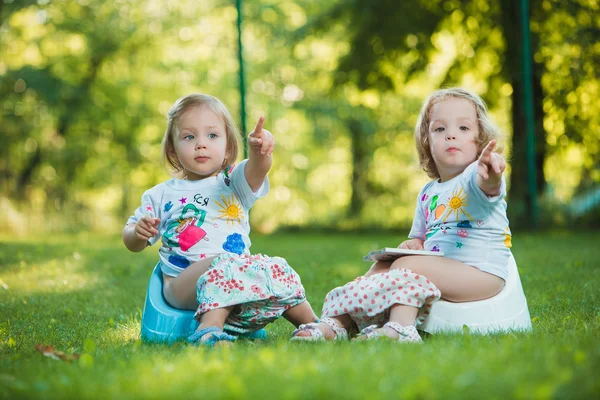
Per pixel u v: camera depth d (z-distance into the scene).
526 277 5.64
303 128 20.23
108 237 12.42
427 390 1.99
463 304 3.28
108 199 20.19
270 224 14.23
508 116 12.52
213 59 19.02
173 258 3.47
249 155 3.45
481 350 2.47
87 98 17.72
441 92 3.68
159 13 18.56
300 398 1.96
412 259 3.33
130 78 18.52
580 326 3.25
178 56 19.02
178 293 3.35
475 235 3.39
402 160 17.52
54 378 2.34
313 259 7.86
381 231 13.56
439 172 3.64
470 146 3.55
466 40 13.22
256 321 3.25
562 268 6.21
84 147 18.11
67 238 12.00
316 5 17.92
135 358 2.63
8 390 2.23
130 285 5.88
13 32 17.67
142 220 3.33
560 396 1.94
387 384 2.05
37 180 18.31
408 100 17.47
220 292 3.14
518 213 11.47
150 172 19.09
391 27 13.10
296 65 18.56
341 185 20.64
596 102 11.59
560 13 11.66
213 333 3.02
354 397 1.96
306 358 2.45
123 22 17.69
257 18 18.52
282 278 3.25
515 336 2.91
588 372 2.16
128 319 4.05
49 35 17.53
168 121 3.69
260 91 18.89
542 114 11.73
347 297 3.22
